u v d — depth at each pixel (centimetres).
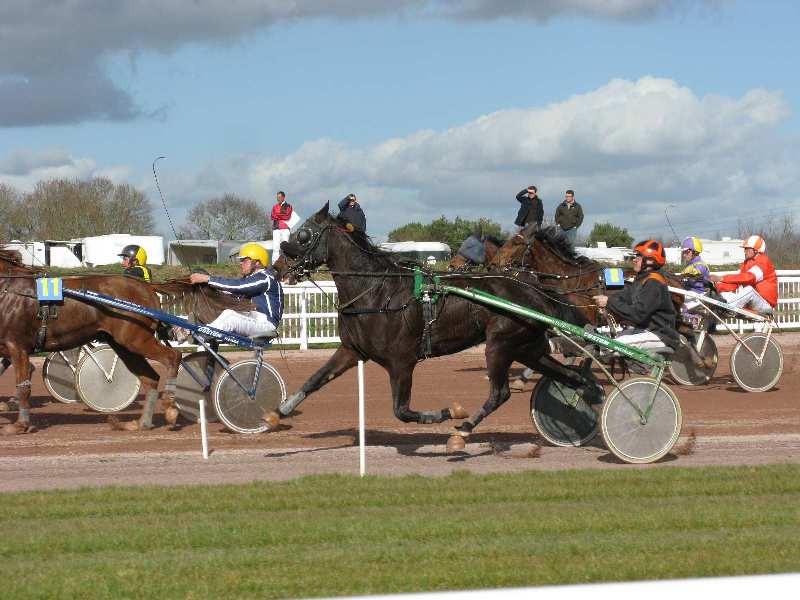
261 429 1401
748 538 784
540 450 1217
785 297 3102
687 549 755
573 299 1549
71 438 1377
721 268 3719
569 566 709
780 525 835
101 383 1578
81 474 1123
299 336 2683
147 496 970
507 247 1655
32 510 916
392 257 1209
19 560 754
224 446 1308
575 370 1288
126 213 7088
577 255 1670
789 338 2836
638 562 718
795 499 927
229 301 1442
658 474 1048
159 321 1438
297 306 2678
